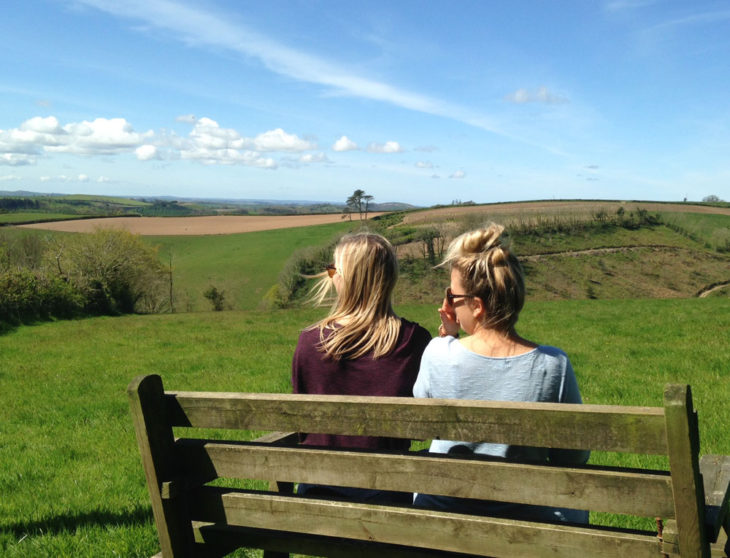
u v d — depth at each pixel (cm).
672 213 10181
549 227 9656
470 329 251
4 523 509
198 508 246
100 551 439
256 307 7194
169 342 2022
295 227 11256
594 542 186
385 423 204
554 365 236
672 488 173
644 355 1351
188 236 10938
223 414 230
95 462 716
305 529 227
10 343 2142
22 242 4925
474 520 201
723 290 7725
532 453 237
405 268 7725
